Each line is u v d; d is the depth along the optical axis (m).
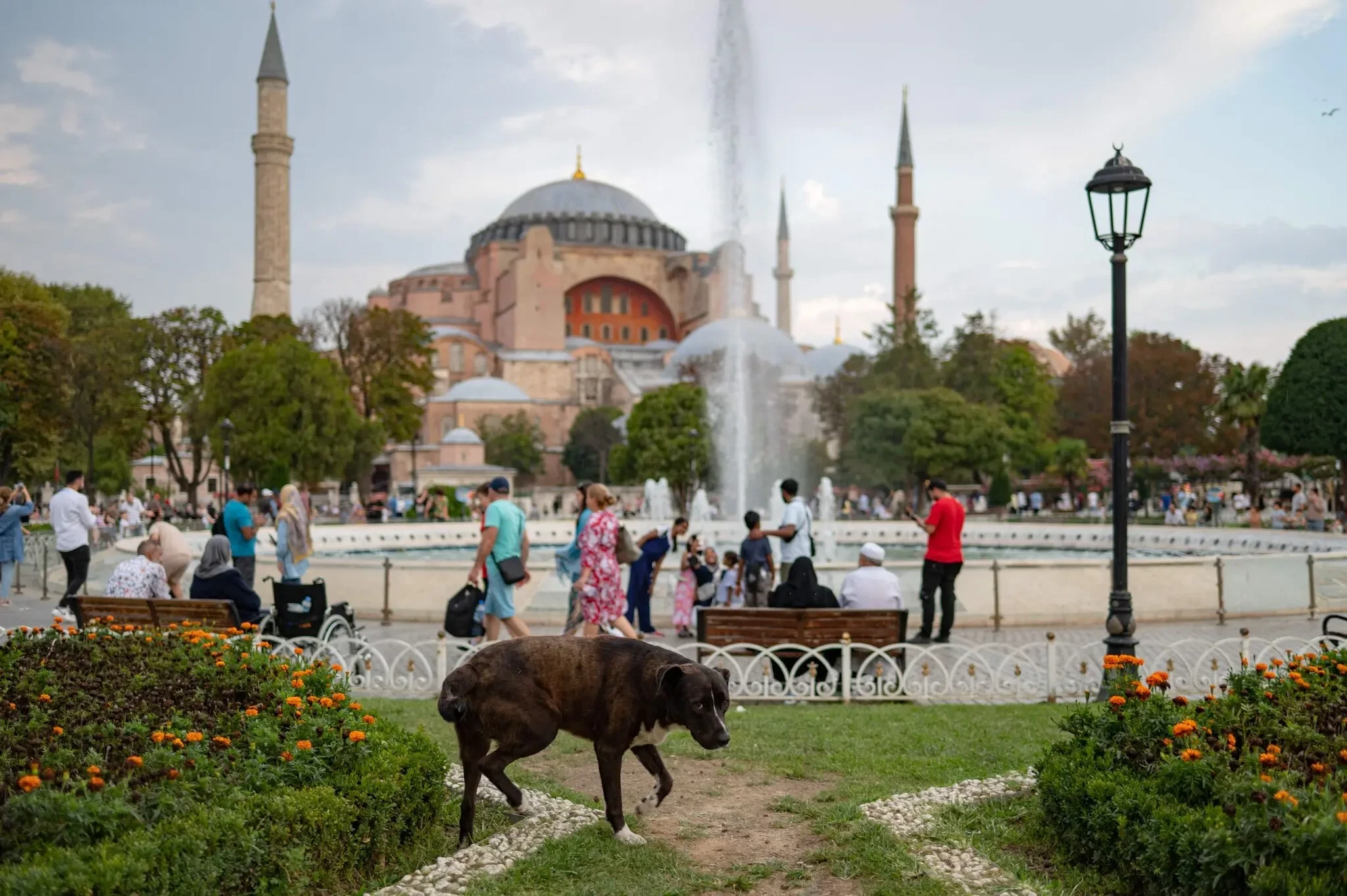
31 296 49.00
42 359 46.69
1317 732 5.98
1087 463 68.06
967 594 16.48
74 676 6.93
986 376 75.12
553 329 126.50
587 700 5.98
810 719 9.58
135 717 6.07
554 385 124.31
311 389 53.50
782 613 10.78
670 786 6.45
